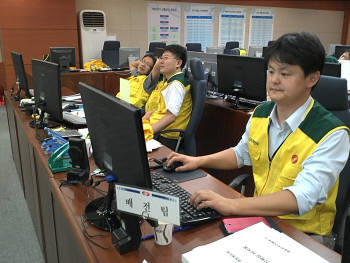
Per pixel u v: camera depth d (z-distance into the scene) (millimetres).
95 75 4598
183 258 830
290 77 1113
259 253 826
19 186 3064
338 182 1327
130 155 883
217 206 1075
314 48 1070
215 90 3328
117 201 896
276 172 1300
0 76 6617
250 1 9016
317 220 1295
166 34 8258
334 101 1603
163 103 2594
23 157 2518
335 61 3324
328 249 958
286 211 1075
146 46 8117
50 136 1854
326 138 1150
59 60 4551
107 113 955
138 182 893
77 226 1053
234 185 1500
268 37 9555
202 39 8703
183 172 1480
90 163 1551
